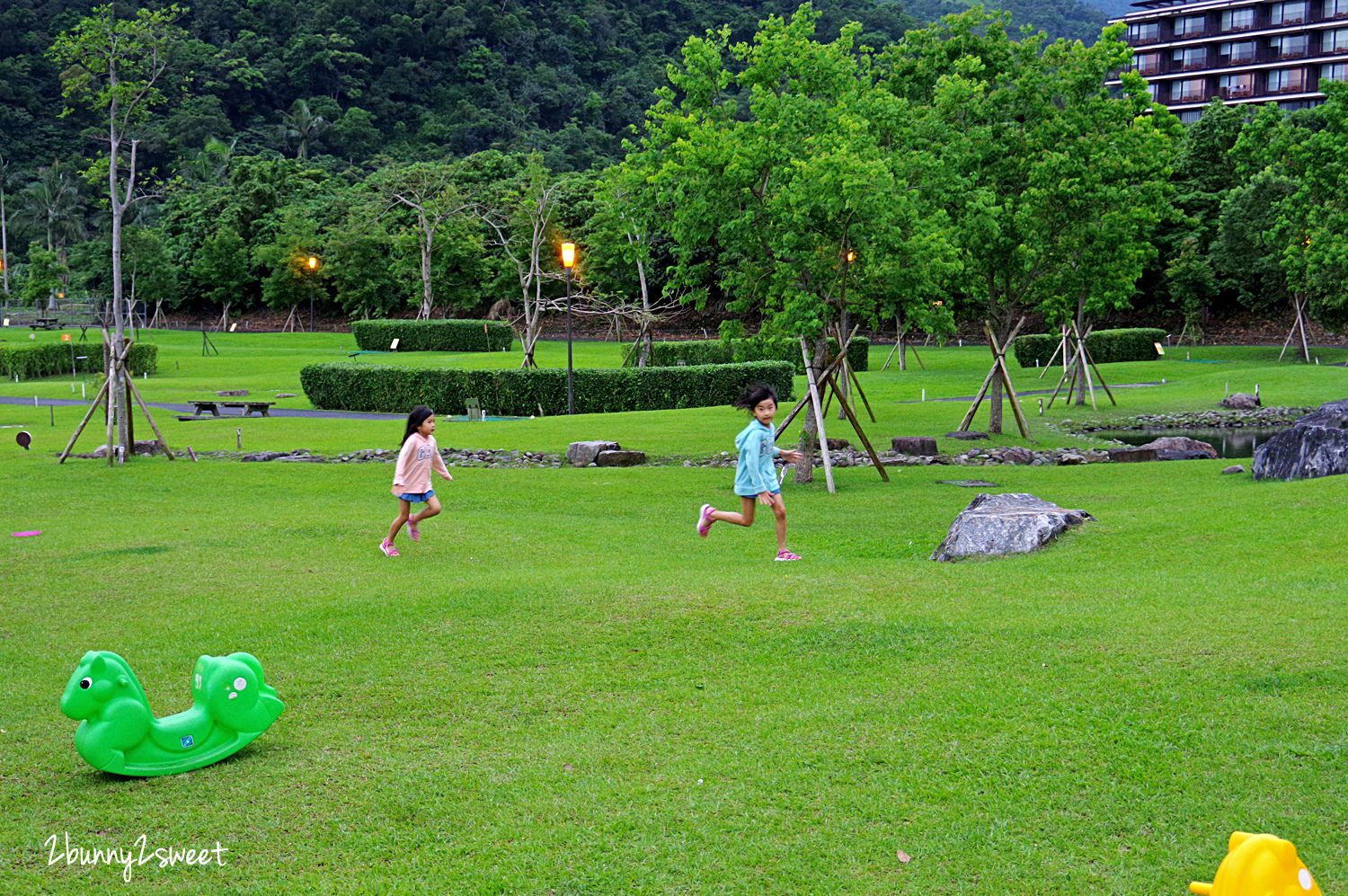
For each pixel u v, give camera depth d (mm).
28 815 5293
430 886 4598
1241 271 56094
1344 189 40156
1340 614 7715
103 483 19219
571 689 7027
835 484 18859
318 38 125938
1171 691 6414
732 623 8266
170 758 5797
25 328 73688
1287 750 5578
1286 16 92938
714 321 76688
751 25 145125
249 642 8219
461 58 134000
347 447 25609
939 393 39656
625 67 142625
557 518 15656
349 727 6469
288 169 94562
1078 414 33156
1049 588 9289
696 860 4762
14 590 10156
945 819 5074
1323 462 16016
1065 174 24719
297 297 84375
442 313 86375
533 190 65125
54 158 116188
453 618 8703
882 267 19875
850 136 18562
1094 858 4695
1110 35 24938
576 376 34000
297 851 4914
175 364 53625
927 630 7883
